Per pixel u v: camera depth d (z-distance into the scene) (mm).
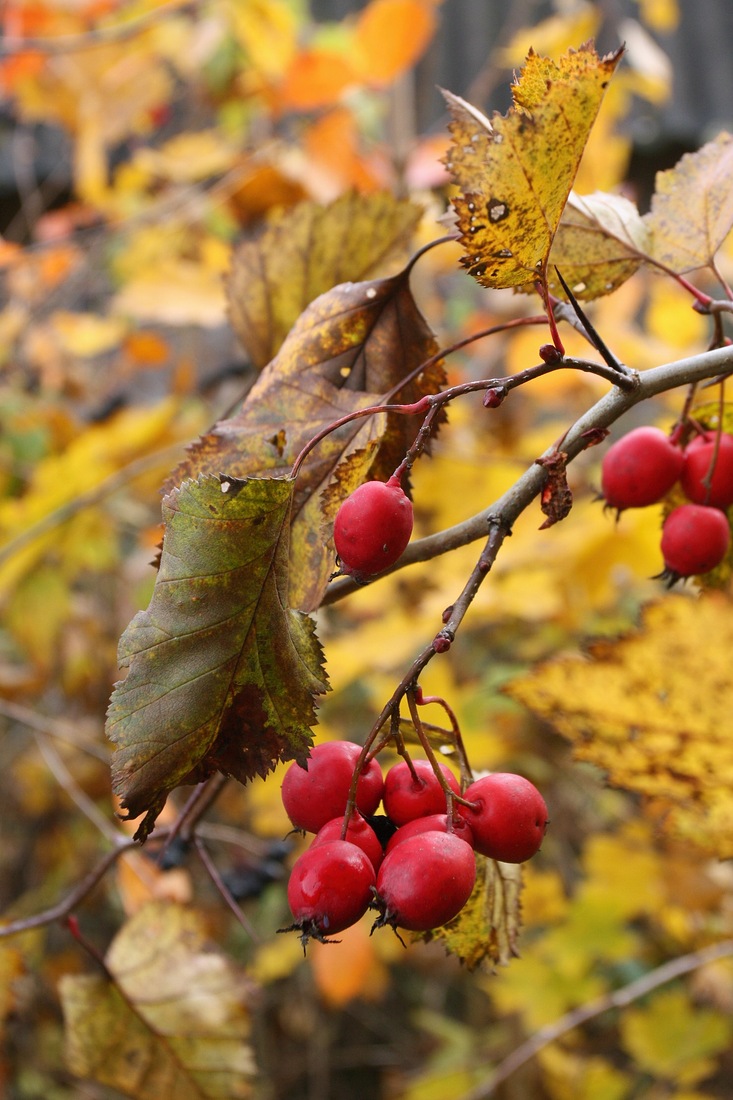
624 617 1221
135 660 434
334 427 444
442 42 1823
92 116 1194
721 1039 1006
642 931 1335
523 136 440
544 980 1068
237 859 705
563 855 1385
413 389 496
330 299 496
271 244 548
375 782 458
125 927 603
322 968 996
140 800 431
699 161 515
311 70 939
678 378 458
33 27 1191
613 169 941
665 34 1946
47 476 969
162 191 1309
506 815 449
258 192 1026
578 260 507
